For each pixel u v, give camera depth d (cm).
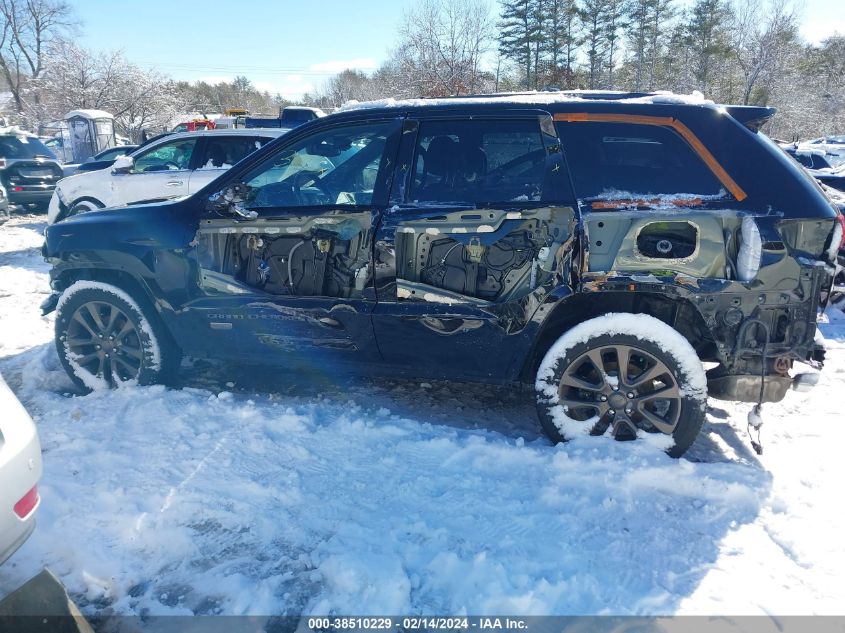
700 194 297
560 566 243
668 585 234
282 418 356
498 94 361
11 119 4222
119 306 388
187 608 228
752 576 238
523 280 316
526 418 383
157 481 299
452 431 348
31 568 247
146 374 396
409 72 3981
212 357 389
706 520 274
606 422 321
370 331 341
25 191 1371
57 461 317
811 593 229
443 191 329
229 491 292
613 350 312
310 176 372
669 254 297
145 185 875
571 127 315
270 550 257
